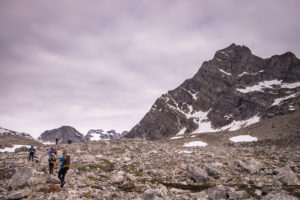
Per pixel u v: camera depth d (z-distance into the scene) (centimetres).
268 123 11038
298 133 7981
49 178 1745
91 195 1384
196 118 18925
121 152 3962
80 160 2797
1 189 1555
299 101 14912
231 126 16338
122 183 1864
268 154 3594
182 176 2084
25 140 9212
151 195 1362
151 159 3056
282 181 1739
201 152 4028
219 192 1437
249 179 1914
